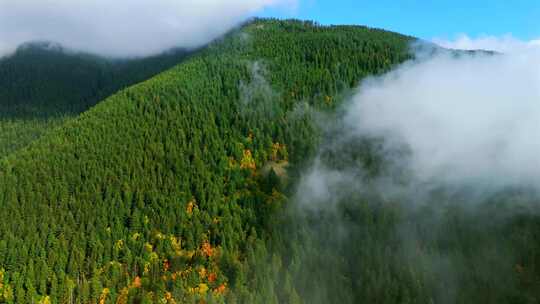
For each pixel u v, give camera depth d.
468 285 127.56
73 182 157.75
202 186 155.00
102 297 117.44
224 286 121.00
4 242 124.12
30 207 144.00
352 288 123.19
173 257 130.12
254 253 128.62
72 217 139.75
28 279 115.31
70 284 117.19
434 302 121.56
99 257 127.81
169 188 156.62
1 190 151.62
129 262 127.25
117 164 166.62
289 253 130.88
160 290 116.69
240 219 143.00
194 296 114.62
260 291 114.12
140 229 139.88
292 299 111.00
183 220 143.62
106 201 148.38
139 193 151.25
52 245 130.50
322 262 127.81
